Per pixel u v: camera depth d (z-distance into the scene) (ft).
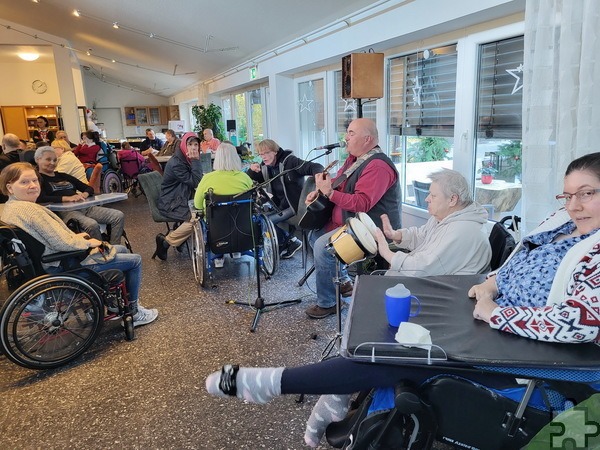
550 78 6.33
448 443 3.76
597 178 3.74
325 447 5.41
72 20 23.88
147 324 8.86
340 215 8.74
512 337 3.71
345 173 8.59
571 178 3.89
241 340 8.10
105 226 13.38
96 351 7.83
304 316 8.99
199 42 21.58
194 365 7.31
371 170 8.07
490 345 3.58
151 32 22.33
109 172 23.25
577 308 3.41
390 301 3.99
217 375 4.58
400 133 13.02
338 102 16.44
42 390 6.70
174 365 7.32
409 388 3.60
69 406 6.31
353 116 15.52
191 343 8.05
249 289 10.64
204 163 20.11
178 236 12.39
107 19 21.91
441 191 6.12
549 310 3.59
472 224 6.02
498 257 6.08
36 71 33.01
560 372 3.41
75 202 11.34
